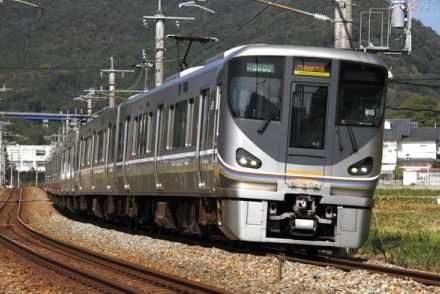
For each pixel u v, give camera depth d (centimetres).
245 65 2448
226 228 2489
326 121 2431
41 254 2759
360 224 2456
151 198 3709
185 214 3136
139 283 1989
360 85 2469
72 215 6656
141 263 2611
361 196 2452
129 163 3869
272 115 2425
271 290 1833
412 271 2214
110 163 4359
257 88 2439
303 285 1878
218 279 2073
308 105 2433
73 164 6009
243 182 2408
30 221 5725
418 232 3859
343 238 2442
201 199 2847
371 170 2459
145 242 3334
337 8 3002
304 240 2444
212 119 2612
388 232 3941
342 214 2439
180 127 3033
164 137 3244
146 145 3544
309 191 2412
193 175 2839
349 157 2439
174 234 3666
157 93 3425
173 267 2423
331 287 1870
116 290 1803
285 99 2425
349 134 2444
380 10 3516
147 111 3578
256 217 2409
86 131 5378
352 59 2459
